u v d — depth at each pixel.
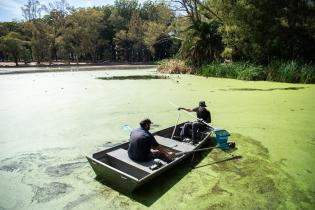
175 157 5.71
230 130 8.45
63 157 6.64
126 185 4.88
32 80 21.98
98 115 10.23
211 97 13.34
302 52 22.36
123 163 5.33
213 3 23.84
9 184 5.41
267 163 6.20
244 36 21.83
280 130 8.39
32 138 7.92
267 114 10.16
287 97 13.16
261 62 22.58
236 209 4.55
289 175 5.65
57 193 5.07
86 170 5.96
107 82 19.77
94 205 4.68
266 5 21.16
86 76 25.08
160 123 9.19
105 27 62.53
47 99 13.45
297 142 7.42
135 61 66.31
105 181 5.45
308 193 4.99
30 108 11.55
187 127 7.15
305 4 21.34
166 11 35.19
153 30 54.41
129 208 4.59
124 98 13.30
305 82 18.05
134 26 60.16
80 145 7.38
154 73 27.47
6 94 15.13
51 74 27.73
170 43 62.44
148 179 4.76
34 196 4.99
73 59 69.75
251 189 5.14
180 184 5.34
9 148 7.21
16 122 9.51
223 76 21.98
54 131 8.49
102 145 7.36
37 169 6.03
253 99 12.75
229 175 5.68
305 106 11.30
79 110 11.02
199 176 5.65
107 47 68.56
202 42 25.03
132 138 5.37
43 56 56.12
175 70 26.56
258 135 8.00
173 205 4.68
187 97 13.36
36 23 53.38
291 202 4.72
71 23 58.19
